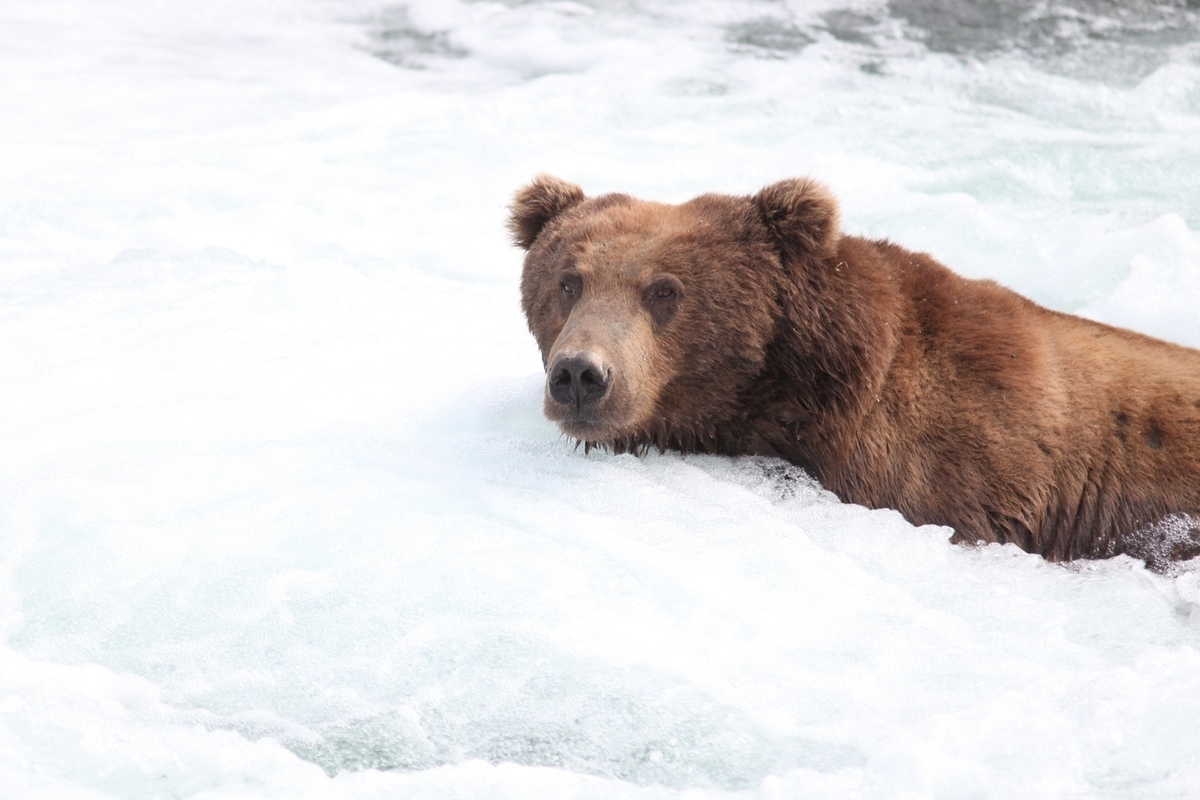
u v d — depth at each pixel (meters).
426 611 8.75
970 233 17.70
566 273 10.45
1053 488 10.77
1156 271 15.95
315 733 7.93
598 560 9.28
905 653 8.49
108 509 9.74
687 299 10.16
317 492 10.00
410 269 16.16
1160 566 10.75
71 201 18.86
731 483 10.40
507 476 10.34
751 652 8.45
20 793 7.23
